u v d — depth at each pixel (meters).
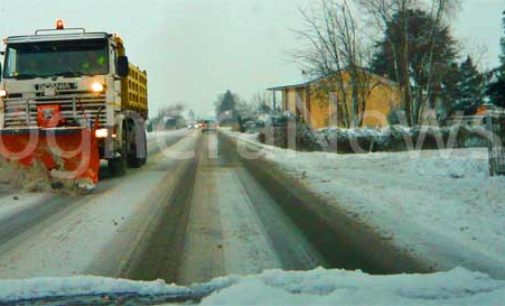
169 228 9.11
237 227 9.16
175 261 7.23
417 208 10.37
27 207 11.19
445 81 40.44
